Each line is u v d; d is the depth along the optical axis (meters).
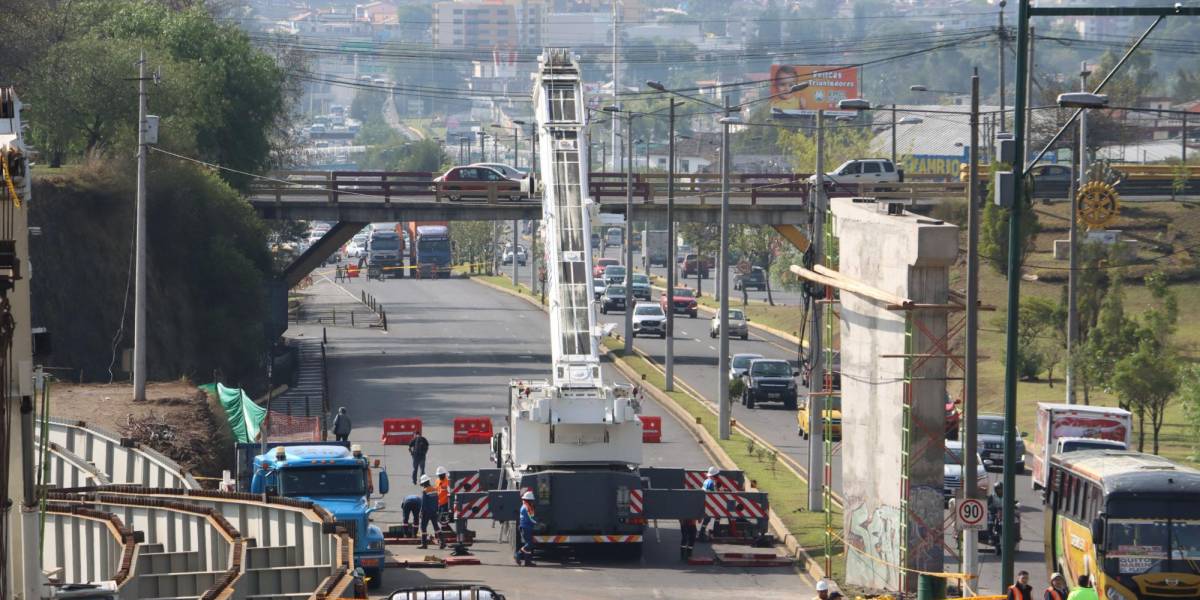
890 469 78.12
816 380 101.62
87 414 120.75
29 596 51.66
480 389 168.88
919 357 75.31
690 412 152.62
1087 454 78.62
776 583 84.12
